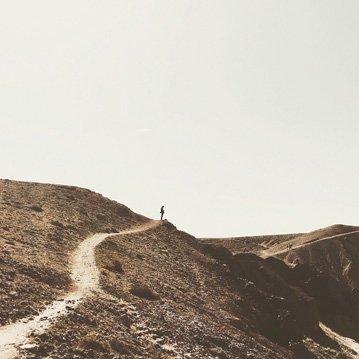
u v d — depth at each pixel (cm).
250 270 8519
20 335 1700
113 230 6644
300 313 7938
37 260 3241
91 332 1942
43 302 2280
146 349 2080
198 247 8062
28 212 5647
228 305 5134
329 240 17338
